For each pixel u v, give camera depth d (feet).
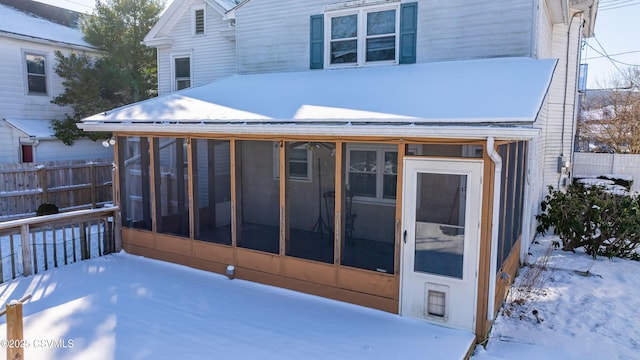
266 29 37.24
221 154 26.35
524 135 16.48
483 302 18.83
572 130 44.16
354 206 22.80
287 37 36.27
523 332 20.24
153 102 31.71
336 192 22.38
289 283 24.02
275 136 23.91
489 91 21.26
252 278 25.31
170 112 27.73
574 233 32.55
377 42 32.53
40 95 55.98
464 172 18.84
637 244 32.81
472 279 18.94
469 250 18.94
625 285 26.37
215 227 26.76
